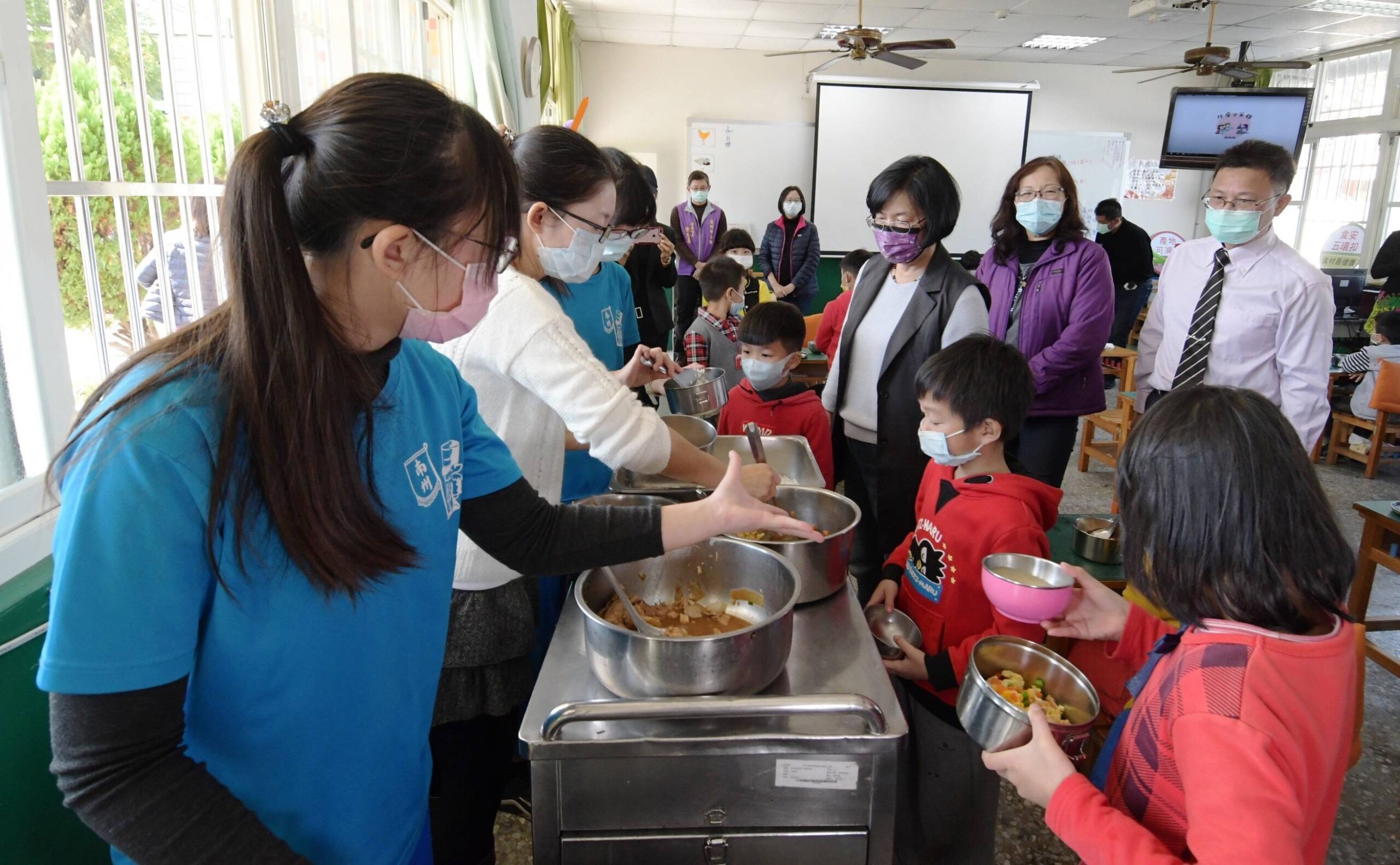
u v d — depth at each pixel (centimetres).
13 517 96
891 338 196
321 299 61
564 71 597
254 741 65
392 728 75
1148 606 176
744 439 174
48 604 91
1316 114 795
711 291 308
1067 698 93
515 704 127
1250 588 67
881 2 605
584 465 165
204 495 55
